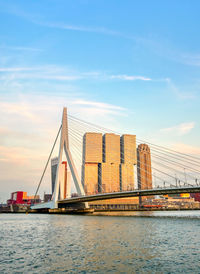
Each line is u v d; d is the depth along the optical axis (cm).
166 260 2491
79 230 5262
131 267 2253
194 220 8956
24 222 8025
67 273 2095
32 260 2538
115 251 2923
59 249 3084
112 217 11156
